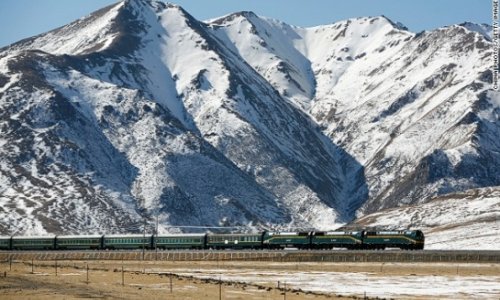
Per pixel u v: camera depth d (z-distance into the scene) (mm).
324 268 195375
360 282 167375
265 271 189750
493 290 155875
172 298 129125
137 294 132750
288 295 138750
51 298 124188
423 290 154875
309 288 155875
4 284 139750
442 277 177000
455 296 146375
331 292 149375
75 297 126000
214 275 178875
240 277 174875
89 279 154750
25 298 123375
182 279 159125
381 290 154125
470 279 173875
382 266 197125
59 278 154125
